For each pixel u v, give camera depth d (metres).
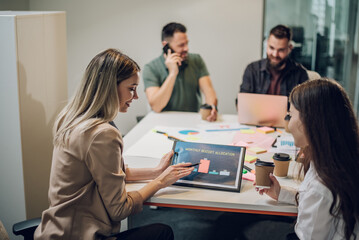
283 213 1.54
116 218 1.47
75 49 4.46
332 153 1.34
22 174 2.06
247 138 2.43
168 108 3.51
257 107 2.71
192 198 1.59
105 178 1.43
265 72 3.29
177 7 4.32
